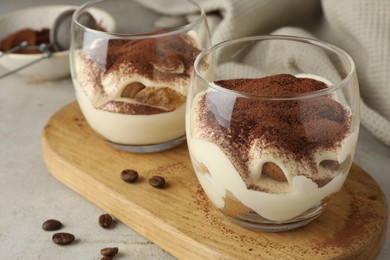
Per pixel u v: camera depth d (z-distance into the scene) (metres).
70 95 0.72
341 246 0.50
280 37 0.54
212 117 0.48
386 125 0.62
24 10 0.78
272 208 0.49
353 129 0.49
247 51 0.55
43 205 0.57
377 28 0.66
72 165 0.58
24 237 0.54
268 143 0.46
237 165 0.47
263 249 0.50
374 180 0.56
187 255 0.51
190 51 0.57
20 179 0.60
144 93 0.56
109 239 0.54
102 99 0.56
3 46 0.75
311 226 0.51
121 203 0.54
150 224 0.53
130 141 0.58
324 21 0.76
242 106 0.47
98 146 0.60
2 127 0.67
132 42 0.56
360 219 0.52
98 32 0.56
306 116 0.47
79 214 0.56
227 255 0.49
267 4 0.72
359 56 0.69
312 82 0.50
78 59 0.57
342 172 0.49
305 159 0.47
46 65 0.72
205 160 0.49
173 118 0.57
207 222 0.52
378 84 0.65
